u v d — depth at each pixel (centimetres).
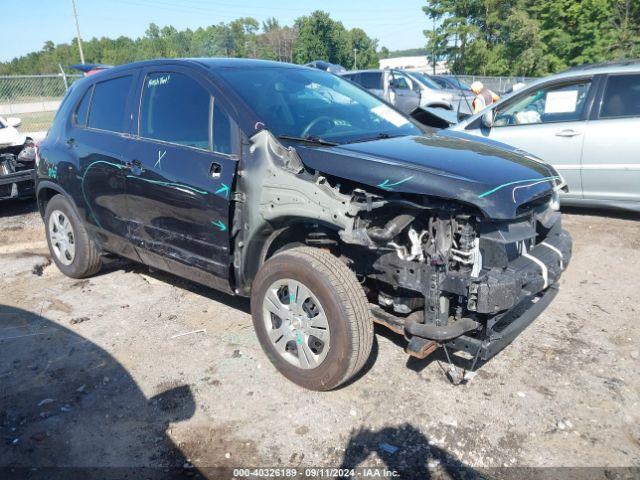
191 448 284
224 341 389
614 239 579
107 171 427
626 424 294
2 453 284
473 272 283
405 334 304
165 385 339
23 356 380
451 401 314
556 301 444
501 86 2517
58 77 1808
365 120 401
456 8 4528
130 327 416
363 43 10756
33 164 801
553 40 3662
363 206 285
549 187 321
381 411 307
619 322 405
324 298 298
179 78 394
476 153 334
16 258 584
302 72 431
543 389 325
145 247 414
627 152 586
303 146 329
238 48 10794
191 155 364
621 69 597
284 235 353
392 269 302
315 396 322
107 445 288
